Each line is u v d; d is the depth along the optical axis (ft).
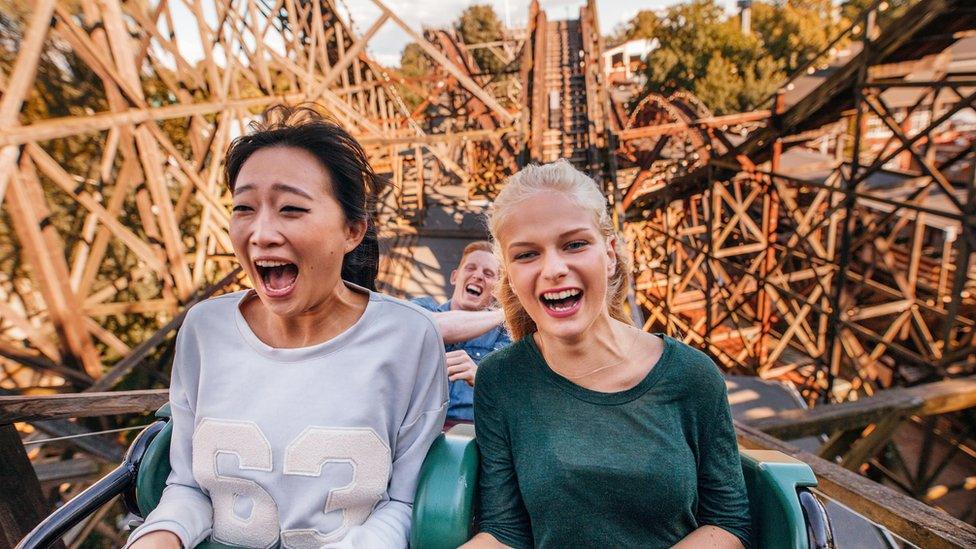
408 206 46.01
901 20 19.72
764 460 3.91
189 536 3.51
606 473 3.48
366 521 3.64
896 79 20.49
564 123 37.86
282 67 29.45
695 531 3.60
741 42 112.37
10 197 11.76
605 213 3.74
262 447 3.52
